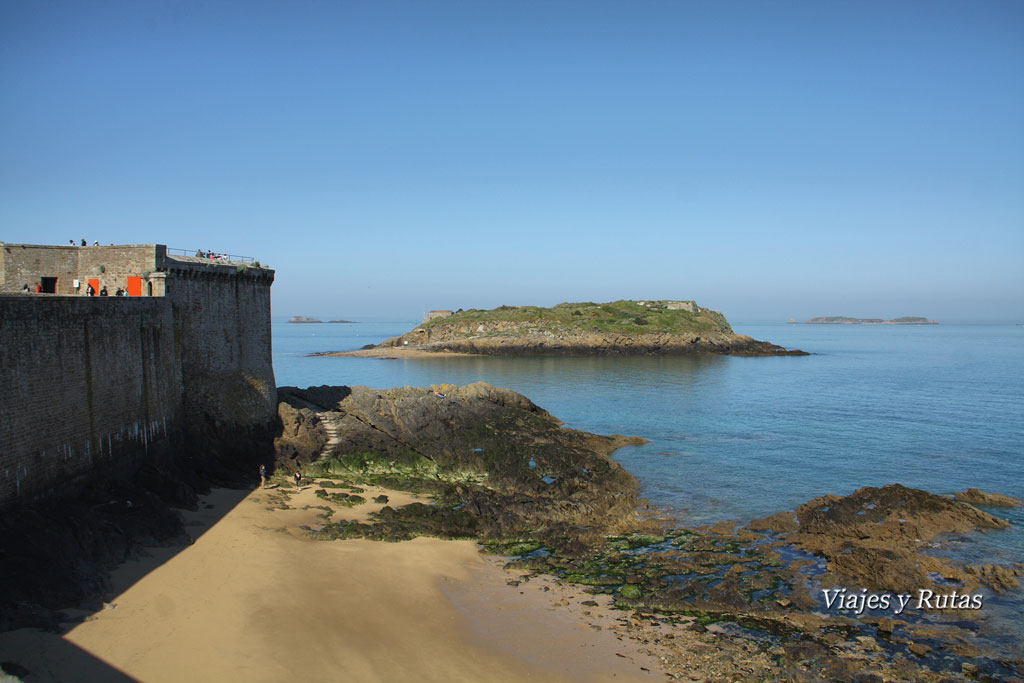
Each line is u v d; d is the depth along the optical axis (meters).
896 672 21.08
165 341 36.44
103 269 37.53
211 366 41.75
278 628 21.78
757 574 27.64
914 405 75.69
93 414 28.80
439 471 42.88
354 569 26.94
